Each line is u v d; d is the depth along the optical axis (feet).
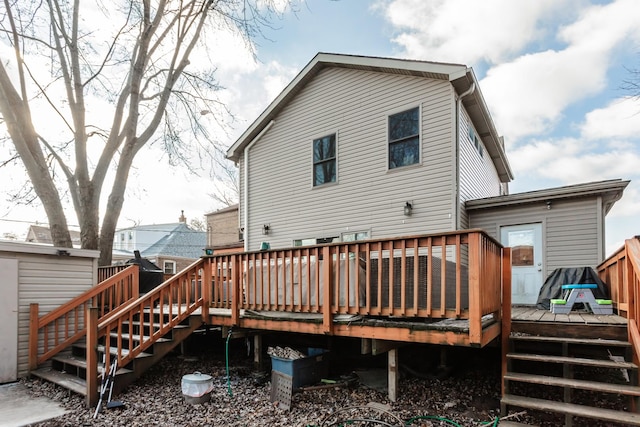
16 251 17.93
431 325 11.68
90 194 29.53
